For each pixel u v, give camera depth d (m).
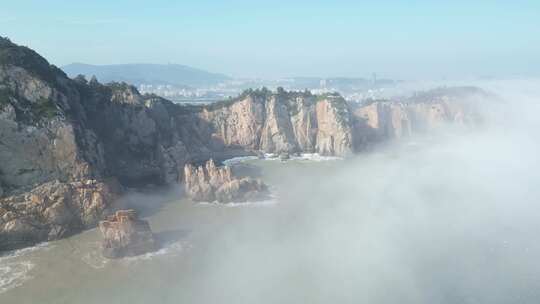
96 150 133.12
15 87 123.19
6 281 84.69
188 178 142.12
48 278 86.06
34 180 113.69
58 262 93.12
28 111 119.94
